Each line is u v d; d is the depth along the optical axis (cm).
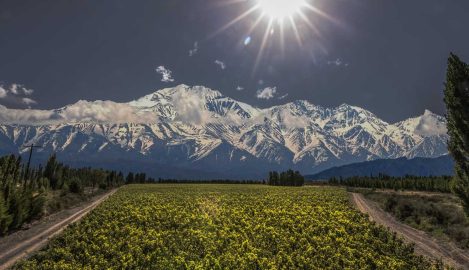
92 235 3322
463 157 2947
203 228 3619
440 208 5200
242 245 2898
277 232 3462
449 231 3888
